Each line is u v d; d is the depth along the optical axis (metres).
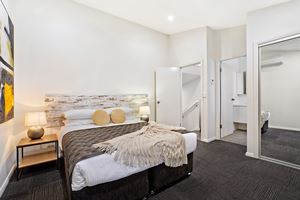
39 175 2.21
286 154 2.73
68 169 1.48
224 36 3.90
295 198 1.68
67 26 2.96
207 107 3.82
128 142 1.66
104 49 3.43
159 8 3.10
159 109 4.24
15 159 2.44
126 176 1.51
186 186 1.92
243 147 3.38
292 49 2.55
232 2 2.73
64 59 2.94
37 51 2.66
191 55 4.10
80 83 3.13
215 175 2.18
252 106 2.84
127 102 3.75
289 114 2.69
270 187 1.88
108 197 1.44
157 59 4.38
